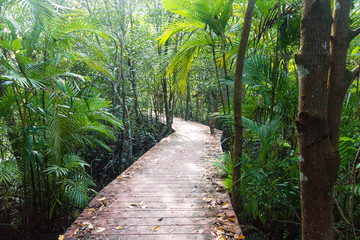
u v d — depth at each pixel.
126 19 8.00
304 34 1.36
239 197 3.03
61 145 3.13
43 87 2.88
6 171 2.82
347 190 2.52
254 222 3.22
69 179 3.45
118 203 3.01
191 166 4.73
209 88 14.19
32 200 3.46
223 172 4.08
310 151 1.38
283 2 3.09
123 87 7.34
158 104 12.73
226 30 3.53
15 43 2.53
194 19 3.20
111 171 7.32
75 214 3.94
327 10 1.31
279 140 3.05
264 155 2.71
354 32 1.51
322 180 1.38
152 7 10.49
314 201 1.40
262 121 3.32
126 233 2.33
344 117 2.54
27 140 2.75
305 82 1.36
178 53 3.72
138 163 4.97
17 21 3.24
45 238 3.29
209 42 3.33
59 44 3.66
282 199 2.84
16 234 3.36
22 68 2.63
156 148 6.57
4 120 3.22
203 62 11.55
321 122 1.35
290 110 2.88
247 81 2.89
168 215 2.69
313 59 1.33
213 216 2.65
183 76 4.16
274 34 3.62
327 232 1.41
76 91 3.36
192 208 2.85
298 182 2.69
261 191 2.82
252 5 2.57
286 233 2.85
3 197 3.37
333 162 1.37
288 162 2.71
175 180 3.89
